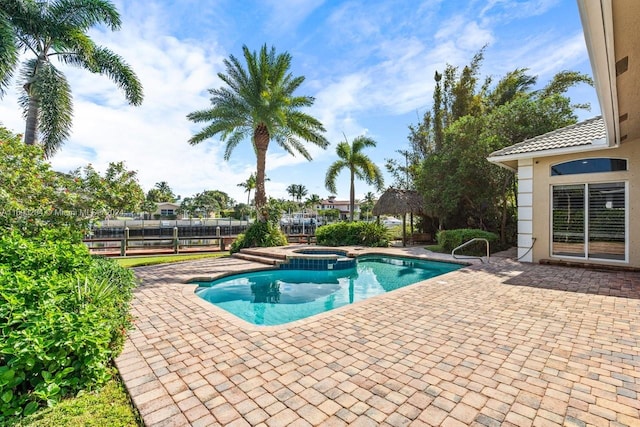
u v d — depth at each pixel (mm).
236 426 2344
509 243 15023
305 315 6402
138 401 2654
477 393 2746
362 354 3531
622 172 8258
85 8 10031
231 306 6965
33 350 2475
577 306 5230
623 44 4000
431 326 4395
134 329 4285
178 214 59219
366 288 8719
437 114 19594
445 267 10703
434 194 15039
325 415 2459
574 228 9008
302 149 17469
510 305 5344
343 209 74312
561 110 12961
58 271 4004
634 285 6570
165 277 8141
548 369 3160
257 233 14250
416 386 2863
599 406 2547
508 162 10648
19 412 2420
